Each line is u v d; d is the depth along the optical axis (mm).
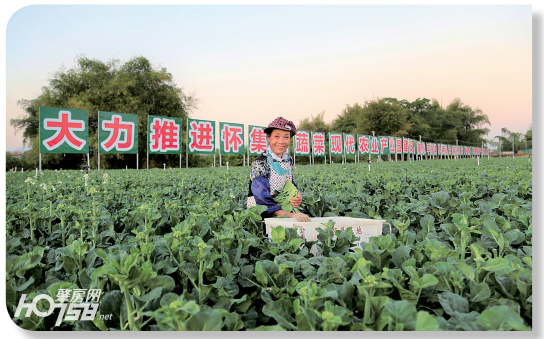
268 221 2992
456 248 2232
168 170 17531
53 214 3547
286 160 4004
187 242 2232
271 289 1692
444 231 2688
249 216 3035
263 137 21672
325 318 1265
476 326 1374
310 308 1376
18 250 2422
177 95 42094
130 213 3164
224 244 2145
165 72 42469
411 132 60969
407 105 74938
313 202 4336
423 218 2852
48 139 12523
